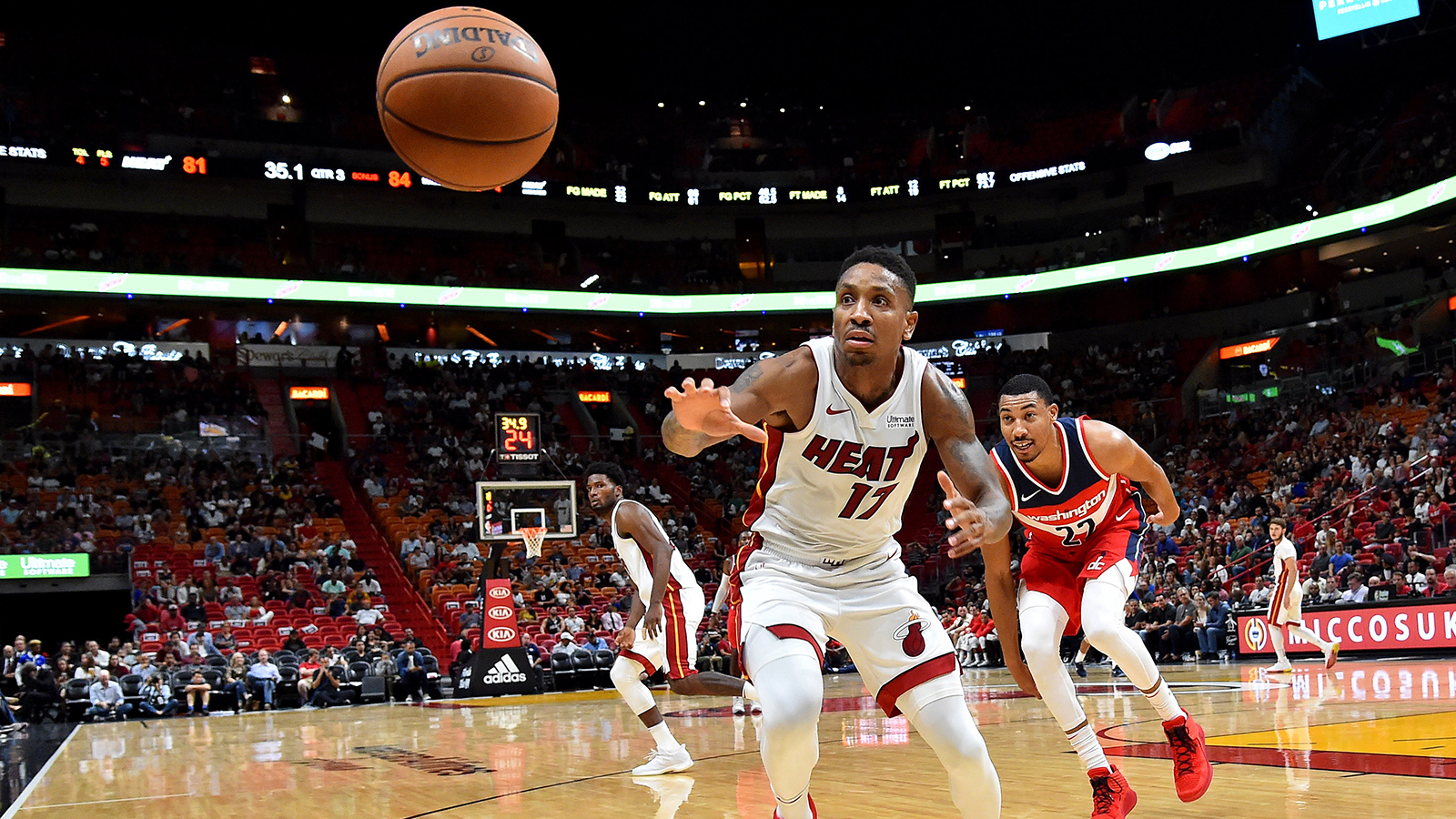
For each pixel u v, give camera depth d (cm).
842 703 1115
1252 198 3017
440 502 2395
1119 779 370
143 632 1655
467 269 3055
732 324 3247
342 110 2909
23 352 2552
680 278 3166
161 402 2505
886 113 3319
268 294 2611
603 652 1741
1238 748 548
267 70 2872
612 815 425
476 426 2770
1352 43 2709
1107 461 417
